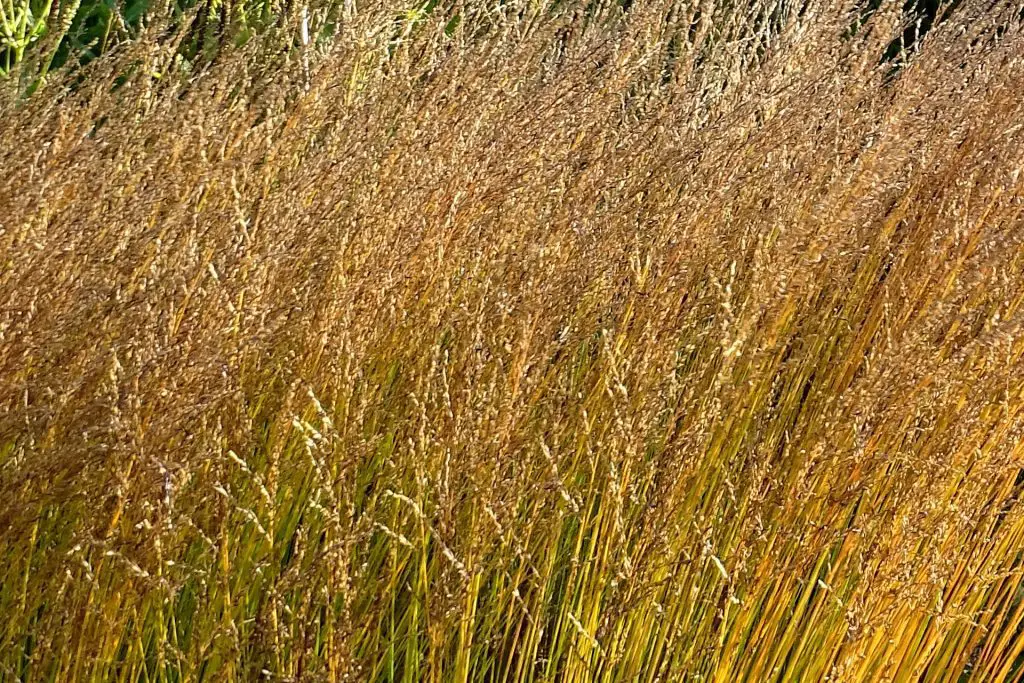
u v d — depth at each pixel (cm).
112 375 152
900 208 305
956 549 211
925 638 215
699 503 222
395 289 221
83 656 161
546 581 188
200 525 178
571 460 223
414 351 227
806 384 279
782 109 307
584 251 242
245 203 226
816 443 197
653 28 351
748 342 233
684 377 234
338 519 156
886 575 189
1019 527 240
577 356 246
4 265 178
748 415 230
